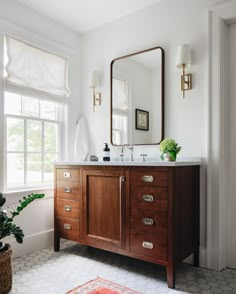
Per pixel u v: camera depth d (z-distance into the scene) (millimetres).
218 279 2105
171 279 1953
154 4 2750
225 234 2363
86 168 2510
